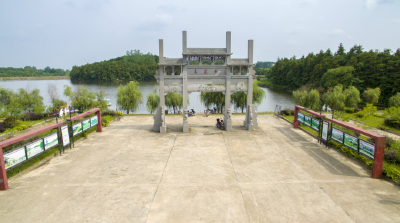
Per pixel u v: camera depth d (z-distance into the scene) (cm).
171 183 959
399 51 4494
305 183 958
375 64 3966
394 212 759
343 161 1191
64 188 918
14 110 2112
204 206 795
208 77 1755
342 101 3019
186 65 1722
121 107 3072
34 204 807
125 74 10456
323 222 711
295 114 1862
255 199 838
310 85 5159
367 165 1112
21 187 924
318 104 3212
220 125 1838
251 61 1775
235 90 1794
